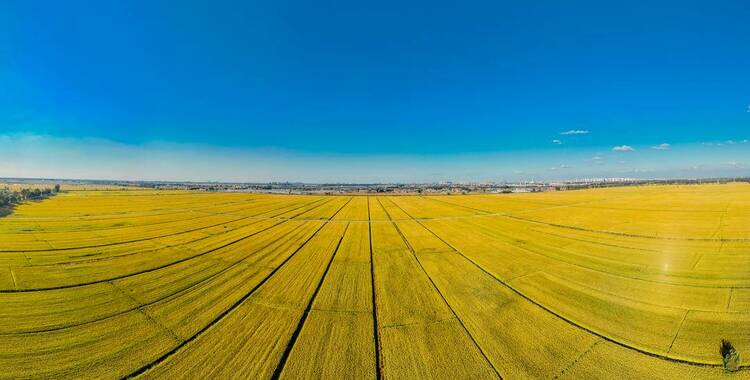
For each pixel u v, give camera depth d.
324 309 21.48
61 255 35.28
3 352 15.89
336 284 26.69
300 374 14.35
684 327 17.98
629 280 26.19
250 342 17.08
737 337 16.70
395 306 22.00
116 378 14.02
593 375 14.12
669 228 44.81
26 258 33.75
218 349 16.38
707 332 17.33
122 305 21.98
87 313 20.61
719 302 21.03
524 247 39.75
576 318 19.73
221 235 50.28
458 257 35.62
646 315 19.73
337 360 15.46
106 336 17.64
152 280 27.47
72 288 25.23
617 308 20.95
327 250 39.84
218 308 21.56
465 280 27.56
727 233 39.47
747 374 13.84
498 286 25.97
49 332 18.00
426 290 25.17
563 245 40.03
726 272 26.61
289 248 40.91
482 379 13.98
